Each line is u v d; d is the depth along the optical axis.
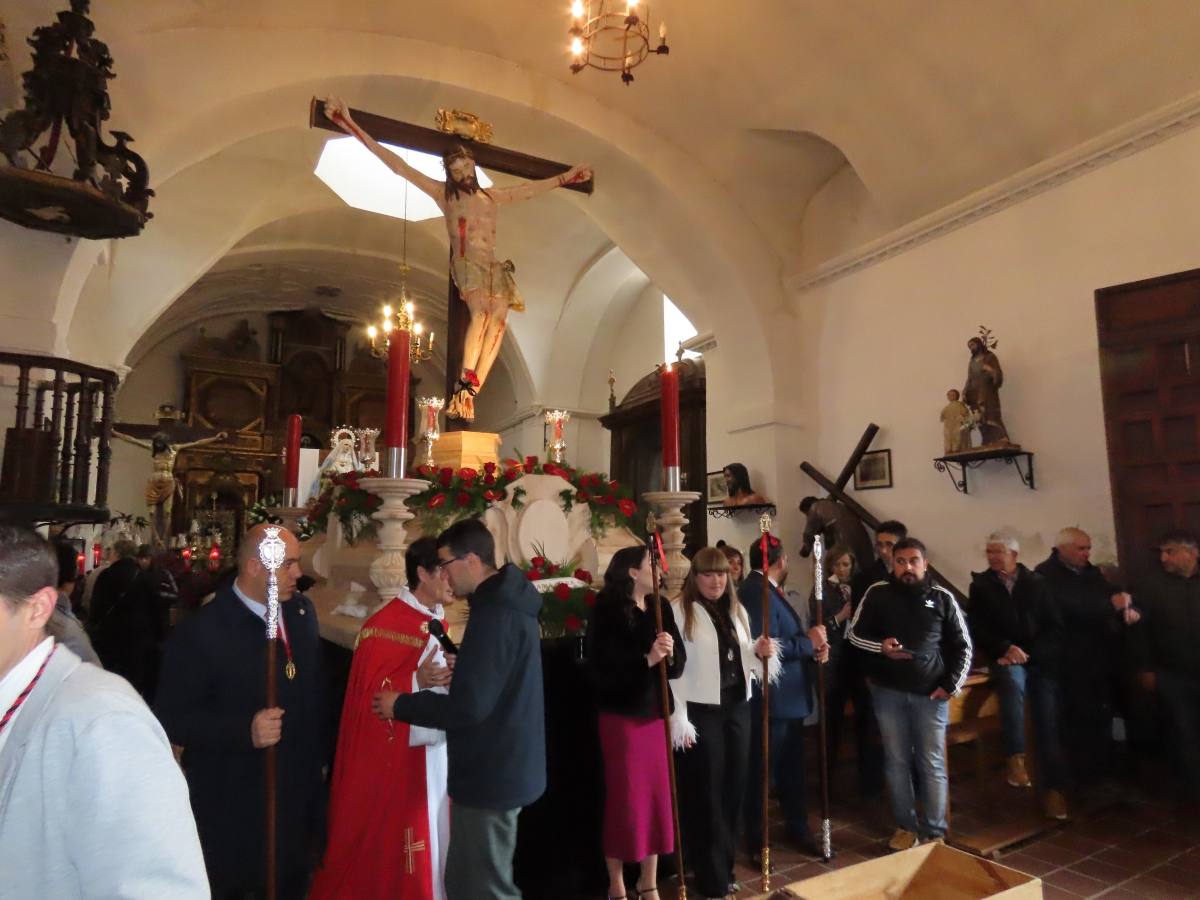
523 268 11.54
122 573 5.30
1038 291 5.32
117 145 4.48
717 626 3.09
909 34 5.37
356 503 3.47
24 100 4.22
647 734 2.81
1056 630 3.97
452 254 4.41
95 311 9.54
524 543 3.51
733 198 7.46
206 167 9.23
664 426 3.71
